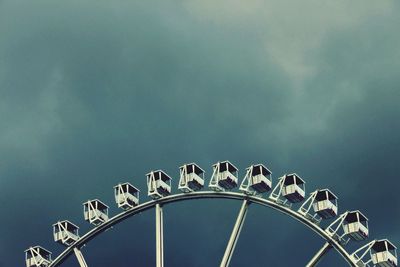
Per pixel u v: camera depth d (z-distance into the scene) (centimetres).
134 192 7475
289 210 6856
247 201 6981
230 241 6806
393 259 6638
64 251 7494
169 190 7319
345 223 6694
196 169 7294
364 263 6581
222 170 7169
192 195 7175
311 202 6844
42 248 7775
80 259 7425
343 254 6625
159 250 7056
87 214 7525
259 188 7012
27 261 7769
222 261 6719
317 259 6694
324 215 6875
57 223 7550
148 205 7319
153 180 7300
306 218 6794
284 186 6969
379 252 6650
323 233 6700
